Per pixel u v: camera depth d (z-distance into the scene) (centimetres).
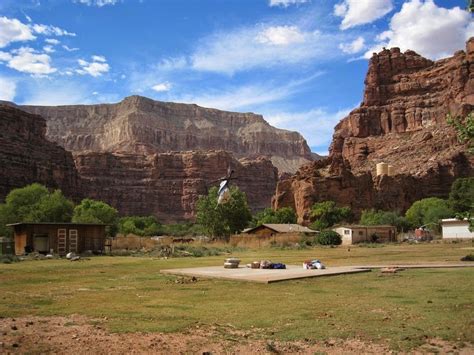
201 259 3931
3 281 2198
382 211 12050
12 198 7688
